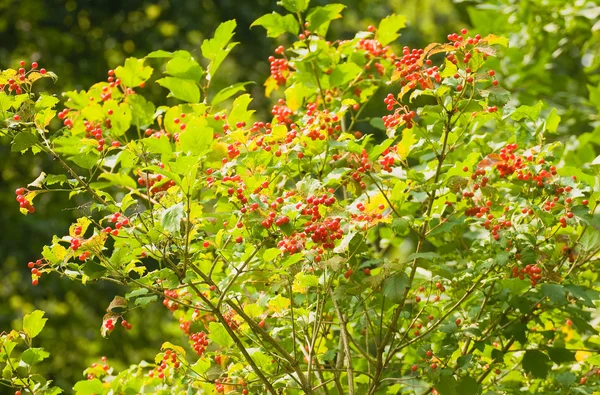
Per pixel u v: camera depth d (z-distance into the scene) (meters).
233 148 4.68
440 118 4.54
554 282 4.81
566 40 9.22
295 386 4.93
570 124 9.03
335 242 4.56
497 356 5.10
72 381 13.12
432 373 4.69
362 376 5.66
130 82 5.90
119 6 14.48
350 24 17.44
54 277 12.59
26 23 14.06
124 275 4.23
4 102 4.41
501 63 9.27
